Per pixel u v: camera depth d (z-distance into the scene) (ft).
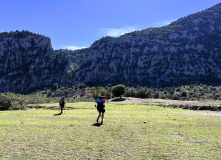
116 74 625.00
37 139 25.88
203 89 343.05
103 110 38.70
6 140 25.18
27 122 39.42
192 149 22.44
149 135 28.96
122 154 20.63
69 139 26.13
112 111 71.77
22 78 593.01
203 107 87.76
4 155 19.84
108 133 29.94
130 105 112.27
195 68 552.82
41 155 20.03
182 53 613.93
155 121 42.45
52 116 50.93
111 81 601.21
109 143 24.56
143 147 23.06
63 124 37.19
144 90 219.41
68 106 99.55
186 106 96.02
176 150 22.06
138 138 27.12
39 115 53.57
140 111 72.64
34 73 614.34
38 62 643.86
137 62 629.92
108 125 36.81
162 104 116.37
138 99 172.14
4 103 85.56
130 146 23.43
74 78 631.97
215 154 20.79
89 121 41.63
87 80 623.77
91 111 69.56
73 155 20.20
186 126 36.42
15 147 22.44
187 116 54.03
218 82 463.83
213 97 234.58
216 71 531.50
